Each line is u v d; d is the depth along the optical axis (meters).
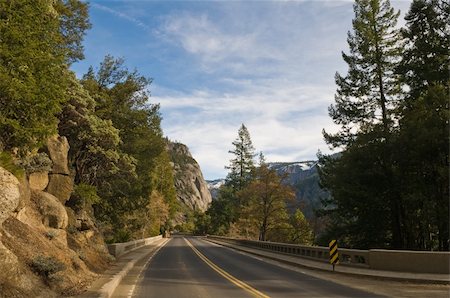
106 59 35.56
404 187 32.28
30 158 17.80
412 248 36.09
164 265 25.52
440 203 30.81
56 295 10.53
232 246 53.09
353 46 40.97
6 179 10.22
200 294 13.39
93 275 16.72
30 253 11.86
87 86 32.97
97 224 30.80
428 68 33.34
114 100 35.72
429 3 33.97
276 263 27.67
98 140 27.55
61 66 14.79
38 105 12.58
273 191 63.12
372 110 41.19
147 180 43.00
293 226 76.19
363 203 35.00
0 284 8.66
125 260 27.61
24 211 15.14
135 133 38.09
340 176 35.72
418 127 30.08
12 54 11.39
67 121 24.52
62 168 22.69
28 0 12.02
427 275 17.92
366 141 34.75
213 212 116.44
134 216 56.69
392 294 13.57
